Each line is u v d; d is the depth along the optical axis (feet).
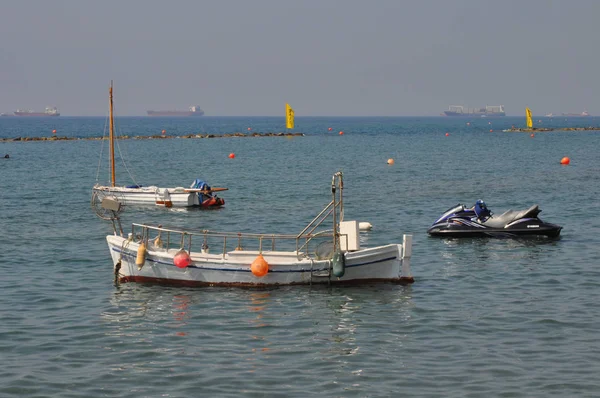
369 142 522.88
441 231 132.77
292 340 76.95
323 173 269.23
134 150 424.87
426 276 103.96
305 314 86.07
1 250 123.34
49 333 79.10
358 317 84.74
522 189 211.00
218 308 88.53
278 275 97.14
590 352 72.28
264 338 77.66
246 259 98.94
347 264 97.86
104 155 377.71
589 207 170.91
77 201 191.31
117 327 81.25
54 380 66.08
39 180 245.45
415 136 635.66
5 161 331.16
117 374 67.56
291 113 649.20
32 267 110.93
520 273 104.99
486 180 238.68
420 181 237.45
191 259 97.76
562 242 126.82
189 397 62.44
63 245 128.26
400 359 71.20
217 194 205.46
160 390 63.98
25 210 173.37
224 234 100.89
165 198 177.99
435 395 62.75
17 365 69.67
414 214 164.25
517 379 65.98
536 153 379.35
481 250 120.78
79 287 98.63
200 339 77.41
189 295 94.22
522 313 85.46
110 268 110.22
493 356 71.61
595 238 130.31
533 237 129.80
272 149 432.66
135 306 89.40
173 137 593.83
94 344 75.77
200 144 493.36
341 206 101.86
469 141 528.22
